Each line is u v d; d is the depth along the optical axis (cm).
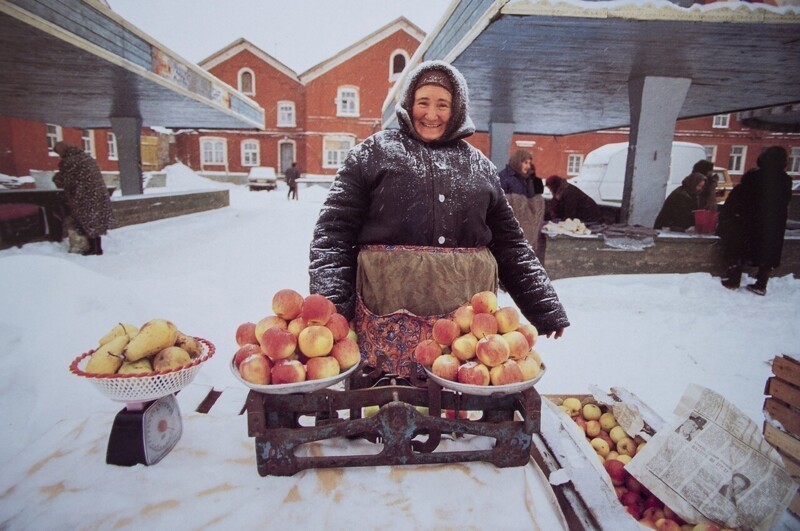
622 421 194
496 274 170
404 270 155
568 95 901
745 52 558
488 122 1381
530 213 570
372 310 158
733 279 611
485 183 168
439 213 158
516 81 769
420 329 154
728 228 607
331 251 161
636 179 719
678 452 157
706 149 2939
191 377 136
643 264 643
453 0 589
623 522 115
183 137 3244
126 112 1423
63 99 1185
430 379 133
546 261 635
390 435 128
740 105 974
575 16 443
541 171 2912
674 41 521
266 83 3181
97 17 719
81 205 714
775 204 567
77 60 754
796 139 2891
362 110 3172
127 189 1473
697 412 160
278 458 126
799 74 662
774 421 188
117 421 130
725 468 151
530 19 453
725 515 146
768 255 578
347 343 131
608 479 139
